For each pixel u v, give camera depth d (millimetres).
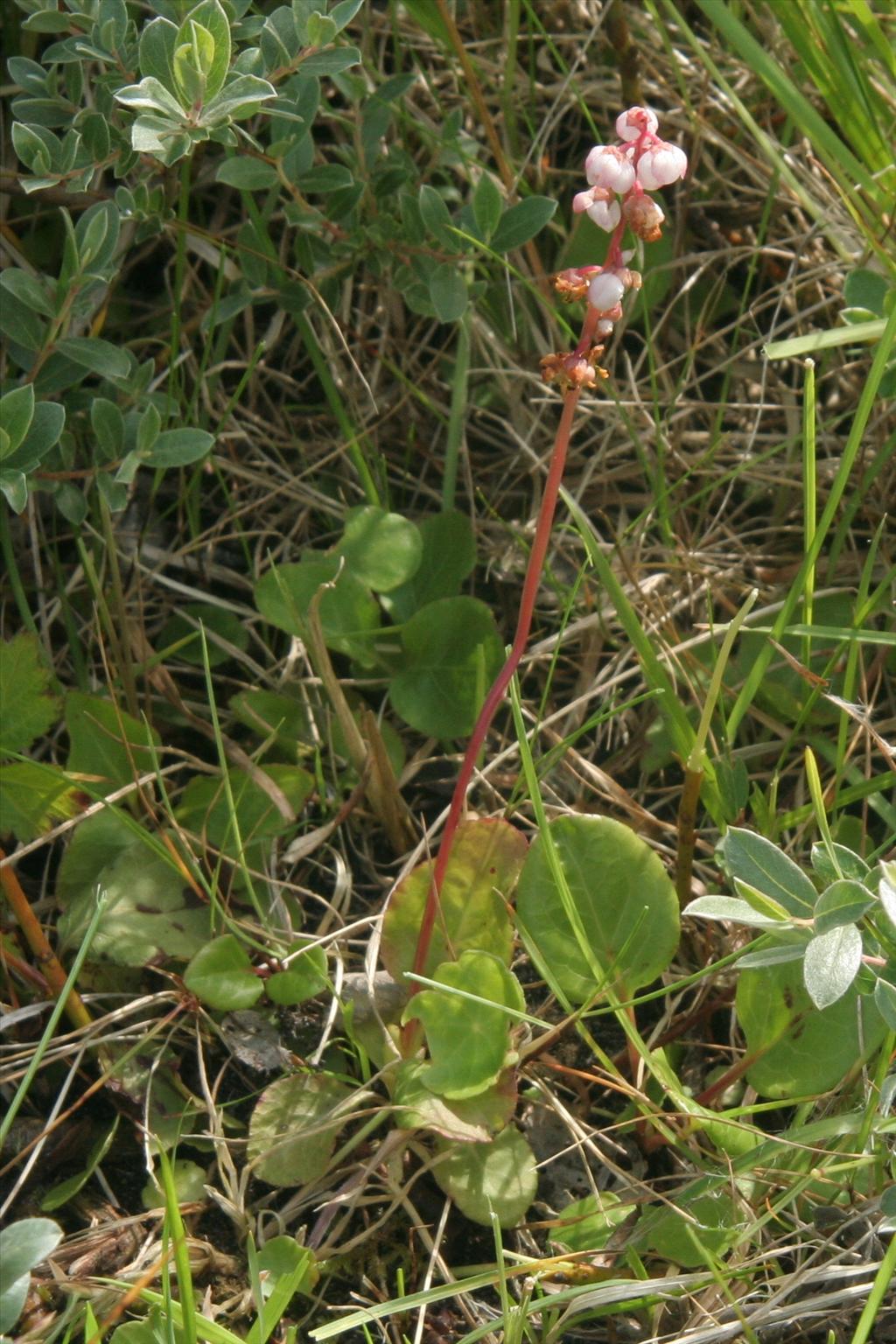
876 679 519
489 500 567
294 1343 424
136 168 503
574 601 542
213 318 524
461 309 514
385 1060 465
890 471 544
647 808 521
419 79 582
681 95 587
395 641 528
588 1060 478
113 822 481
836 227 566
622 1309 431
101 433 480
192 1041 476
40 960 464
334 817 513
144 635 521
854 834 495
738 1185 446
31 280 468
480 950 450
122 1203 457
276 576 511
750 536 560
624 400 572
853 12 539
